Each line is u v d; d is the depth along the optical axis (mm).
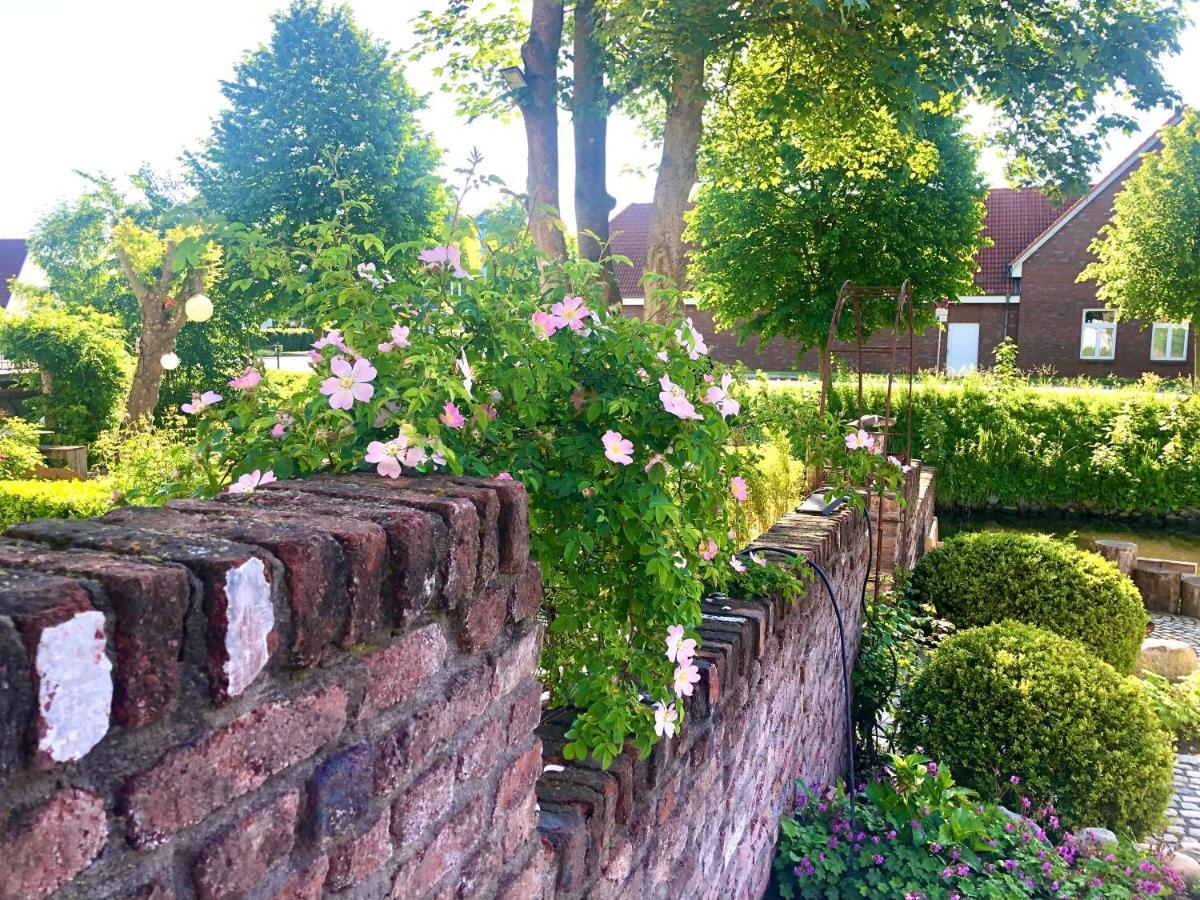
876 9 5148
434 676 1061
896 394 14336
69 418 14266
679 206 5727
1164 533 13094
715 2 4953
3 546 772
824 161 8016
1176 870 4031
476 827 1148
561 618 1711
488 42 6844
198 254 1614
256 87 16641
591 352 1841
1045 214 24031
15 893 604
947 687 4672
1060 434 14000
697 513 2086
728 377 2312
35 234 24406
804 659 3598
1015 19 5250
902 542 7457
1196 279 16188
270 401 1769
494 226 1945
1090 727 4340
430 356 1471
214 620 735
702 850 2250
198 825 747
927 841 3480
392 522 965
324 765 879
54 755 610
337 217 1840
